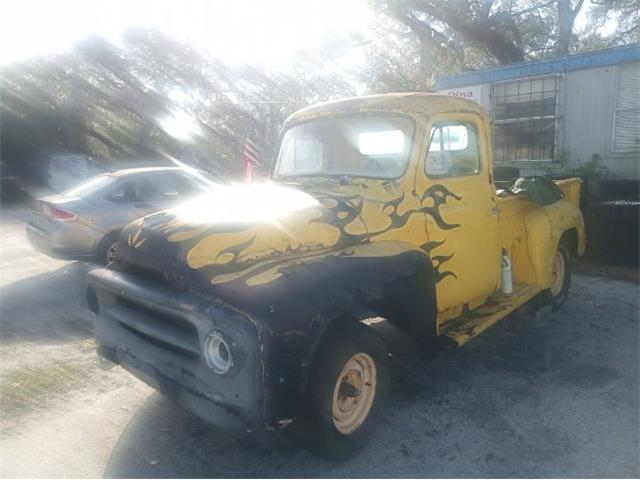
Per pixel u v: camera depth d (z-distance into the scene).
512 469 3.29
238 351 2.80
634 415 3.87
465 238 4.42
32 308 6.39
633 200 8.76
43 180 20.05
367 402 3.50
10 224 12.95
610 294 6.65
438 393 4.24
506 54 20.67
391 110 4.25
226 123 21.12
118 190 7.89
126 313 3.51
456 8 20.14
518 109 10.94
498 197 5.07
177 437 3.70
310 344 3.02
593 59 9.80
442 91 12.17
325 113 4.63
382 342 3.54
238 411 2.86
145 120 22.08
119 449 3.57
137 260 3.44
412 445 3.56
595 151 9.97
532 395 4.18
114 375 4.60
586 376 4.48
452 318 4.57
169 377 3.18
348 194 3.93
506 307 4.84
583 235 6.19
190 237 3.27
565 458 3.38
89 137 21.78
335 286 3.16
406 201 4.00
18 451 3.55
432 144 4.23
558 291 5.99
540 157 10.68
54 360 4.90
